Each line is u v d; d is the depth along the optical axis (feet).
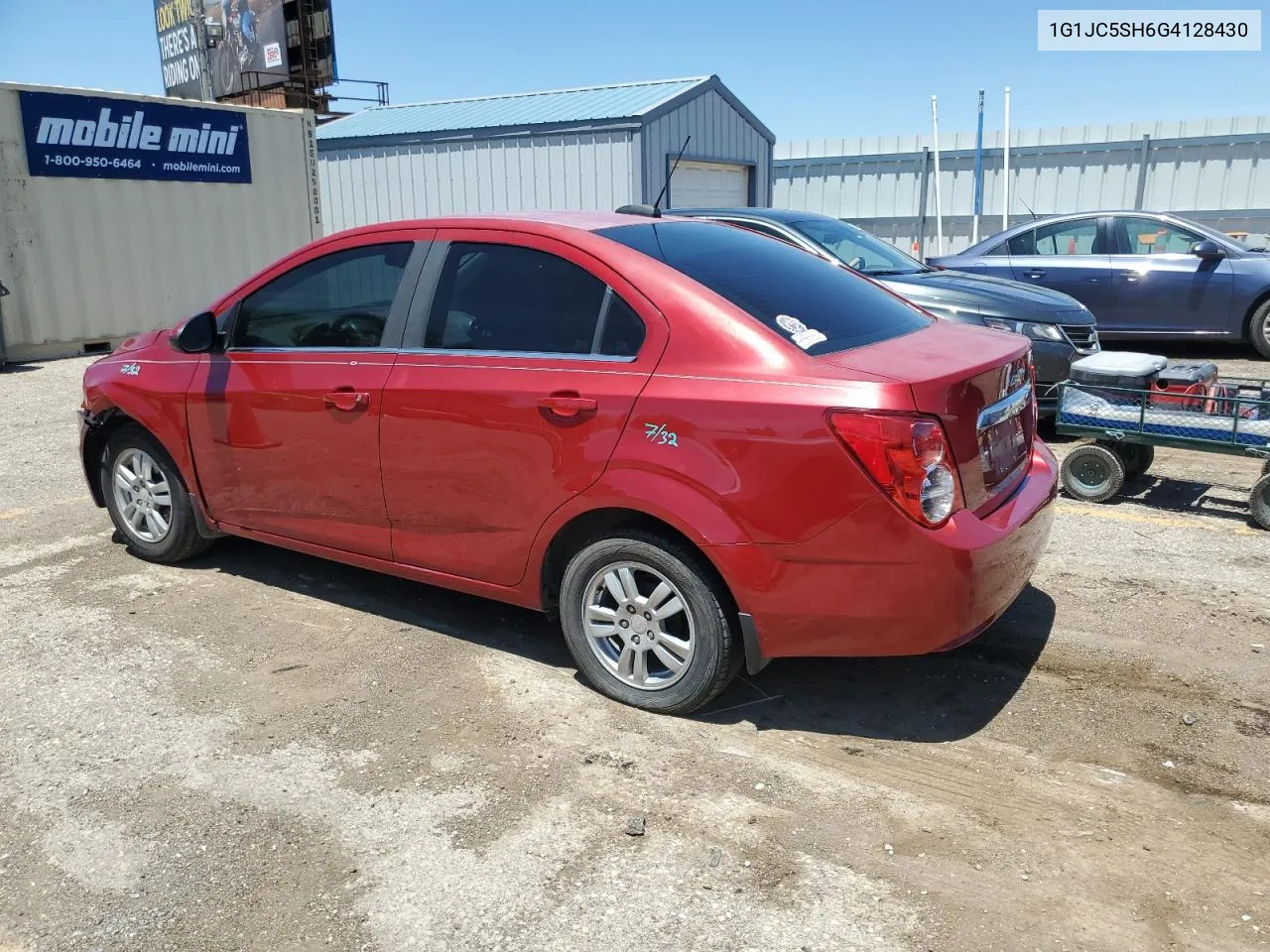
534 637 13.88
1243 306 33.37
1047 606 14.47
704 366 10.69
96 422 16.56
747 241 13.61
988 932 8.22
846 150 63.31
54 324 38.93
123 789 10.32
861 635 10.37
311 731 11.41
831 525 10.05
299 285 14.10
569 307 11.76
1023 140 57.62
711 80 56.03
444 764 10.74
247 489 14.78
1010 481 11.71
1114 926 8.27
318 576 16.12
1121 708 11.72
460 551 12.73
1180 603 14.47
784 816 9.80
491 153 56.34
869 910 8.48
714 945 8.11
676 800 10.06
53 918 8.55
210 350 14.84
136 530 16.74
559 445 11.41
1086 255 35.29
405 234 13.26
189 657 13.25
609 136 52.06
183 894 8.81
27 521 19.03
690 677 11.31
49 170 37.91
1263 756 10.70
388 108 69.21
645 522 11.35
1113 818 9.71
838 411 9.87
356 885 8.89
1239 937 8.13
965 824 9.64
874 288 13.79
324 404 13.37
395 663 13.07
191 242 43.19
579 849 9.33
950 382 10.16
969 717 11.64
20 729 11.49
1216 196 52.65
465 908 8.58
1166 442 17.93
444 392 12.23
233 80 89.04
